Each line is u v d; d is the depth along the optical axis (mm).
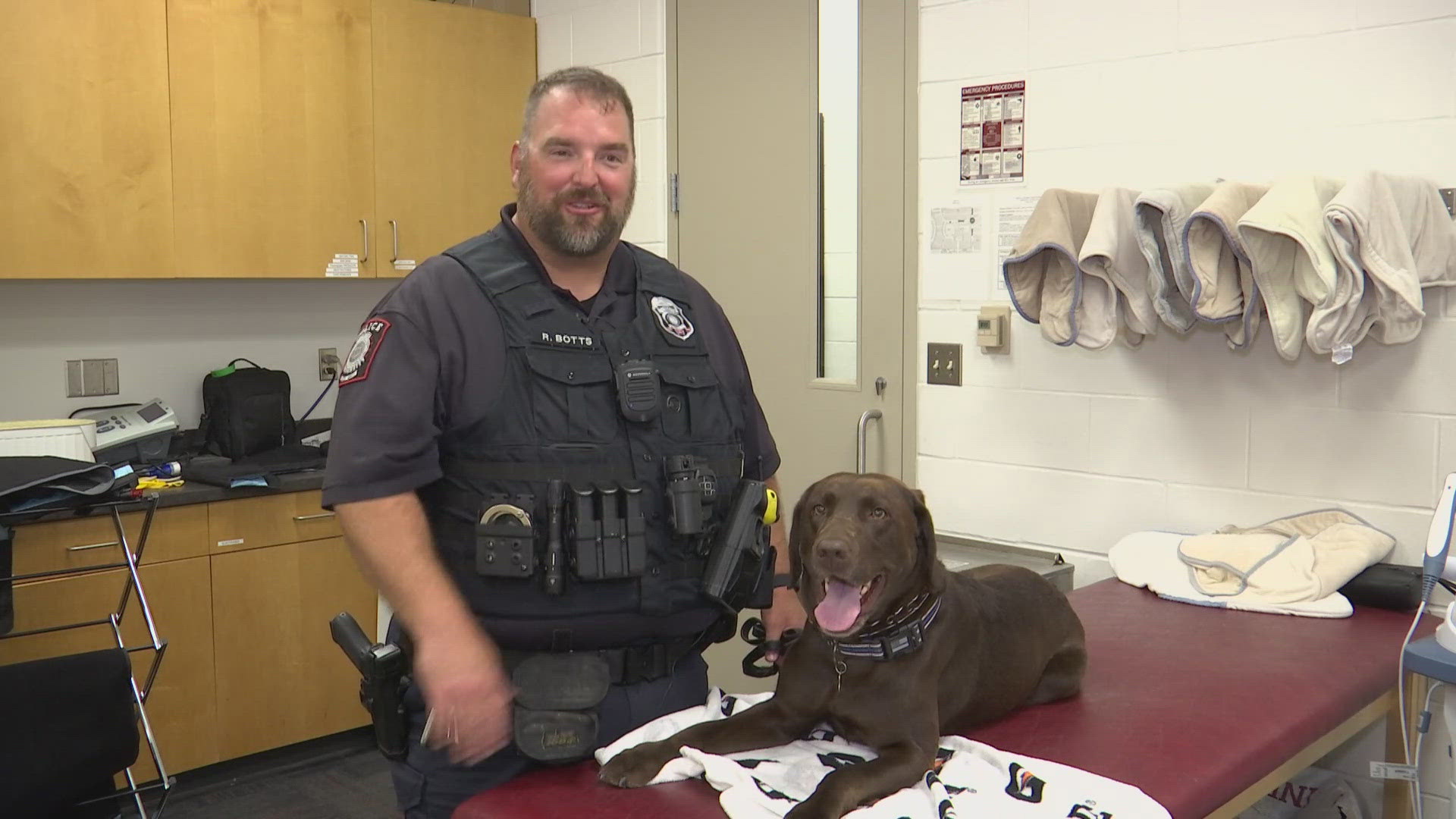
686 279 1902
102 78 3229
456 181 3992
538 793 1497
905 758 1497
